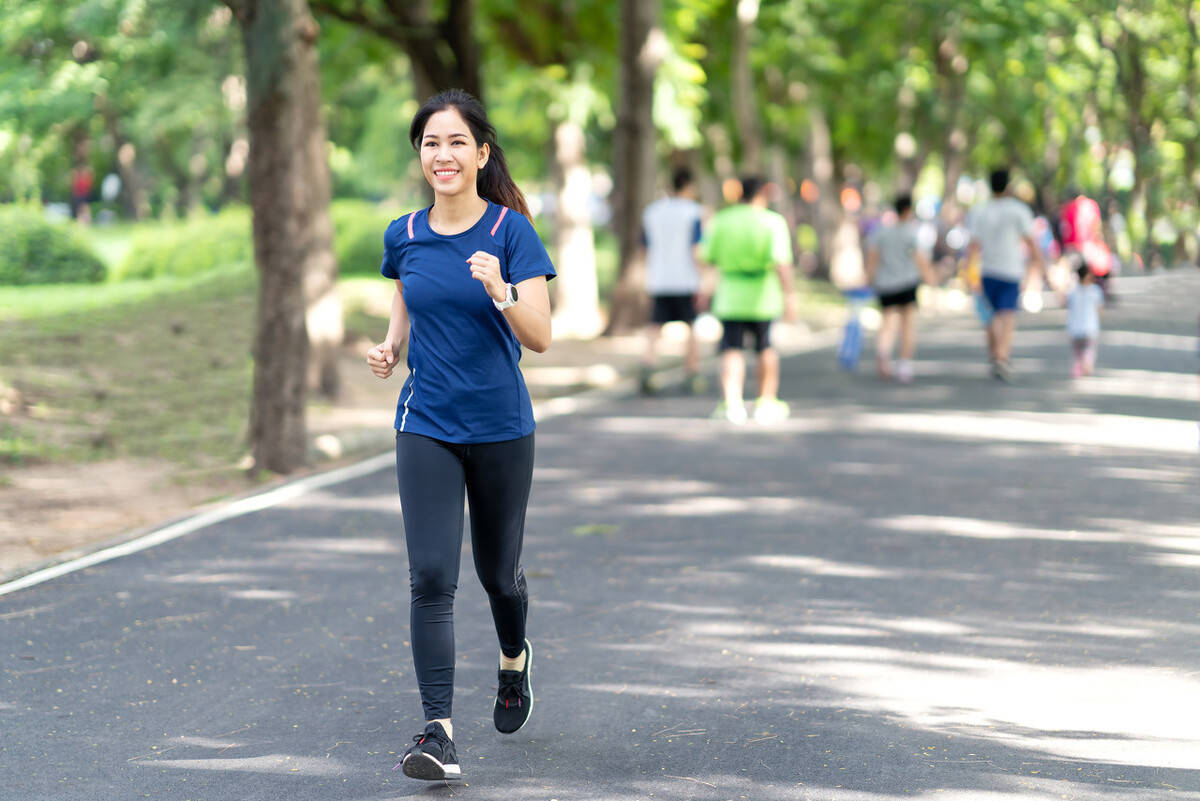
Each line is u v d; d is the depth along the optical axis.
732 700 10.51
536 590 13.80
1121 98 70.50
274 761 9.32
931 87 68.19
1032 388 30.89
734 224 25.72
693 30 46.38
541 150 60.25
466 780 8.95
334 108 70.12
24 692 10.76
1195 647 11.69
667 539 16.03
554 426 25.41
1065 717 10.04
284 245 20.59
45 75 36.97
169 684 10.96
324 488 19.52
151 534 16.42
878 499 18.25
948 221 68.44
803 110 69.25
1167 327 48.00
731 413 26.02
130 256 48.62
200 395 26.52
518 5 40.50
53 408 24.36
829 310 56.38
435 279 8.92
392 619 12.84
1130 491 18.70
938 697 10.52
